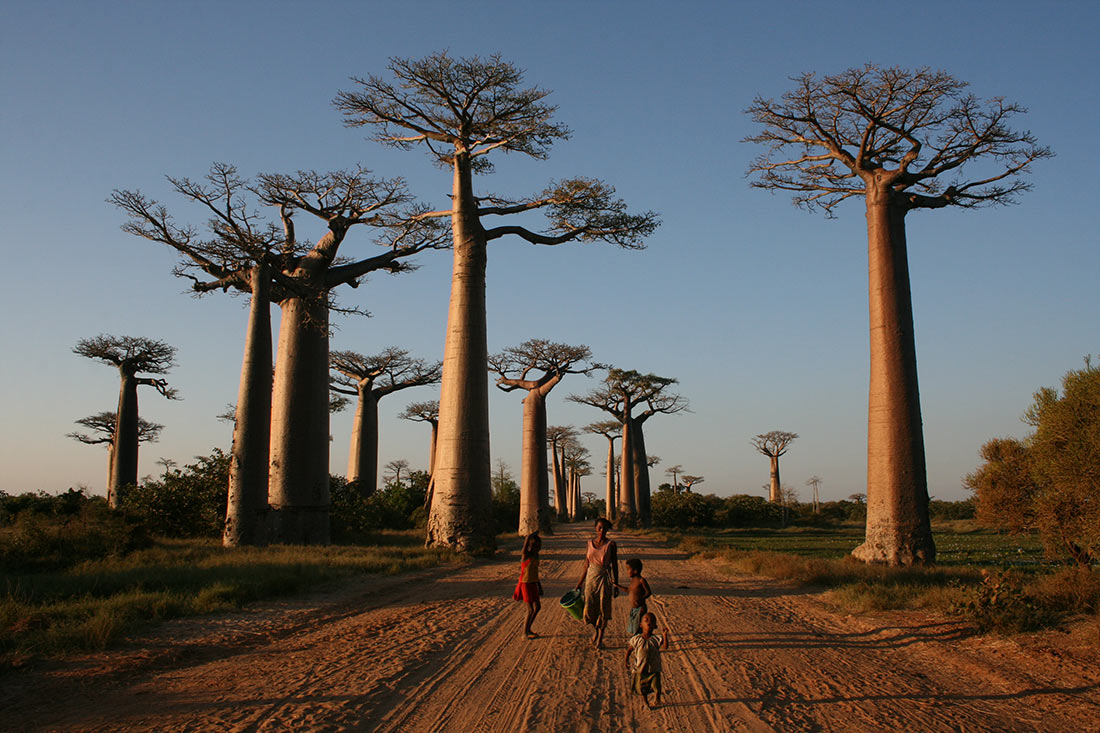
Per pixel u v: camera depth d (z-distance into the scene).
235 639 7.61
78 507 27.81
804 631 8.47
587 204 23.45
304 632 8.14
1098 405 10.00
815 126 18.31
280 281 21.16
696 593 12.02
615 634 8.02
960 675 6.31
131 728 4.59
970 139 16.95
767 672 6.36
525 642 7.56
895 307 16.80
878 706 5.32
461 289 21.38
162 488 23.80
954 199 17.59
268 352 20.03
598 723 4.84
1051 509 10.53
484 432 21.06
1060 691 5.70
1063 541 10.63
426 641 7.58
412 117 21.86
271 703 5.18
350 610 9.88
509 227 23.41
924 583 11.93
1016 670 6.39
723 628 8.59
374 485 41.16
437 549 19.62
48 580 10.51
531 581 7.92
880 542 16.05
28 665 6.16
